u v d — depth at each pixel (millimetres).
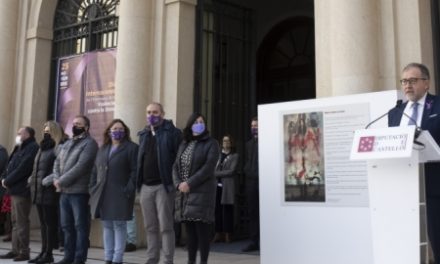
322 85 6801
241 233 9094
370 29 6449
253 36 9883
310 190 4758
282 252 4879
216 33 9305
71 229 6410
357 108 4559
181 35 8461
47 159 6695
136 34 8570
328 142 4695
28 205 7004
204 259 5387
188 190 5324
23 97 10781
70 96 10109
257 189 7672
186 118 8359
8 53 10891
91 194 6105
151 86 8570
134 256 7219
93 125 9570
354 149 3377
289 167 4910
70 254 6383
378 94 4457
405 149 3139
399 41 6445
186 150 5617
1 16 10961
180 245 8156
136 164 6043
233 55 9547
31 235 9773
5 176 7195
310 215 4742
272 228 4969
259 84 12586
